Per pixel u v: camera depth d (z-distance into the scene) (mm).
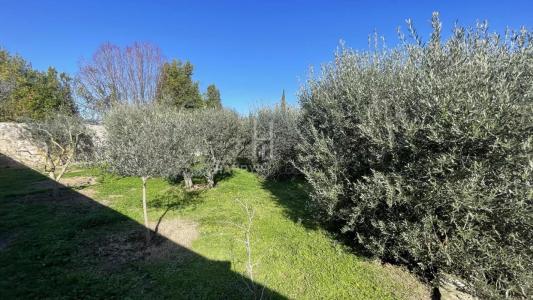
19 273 4477
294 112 11617
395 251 4613
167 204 8438
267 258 5148
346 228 5117
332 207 5254
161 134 5855
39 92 21797
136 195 9477
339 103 5469
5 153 14602
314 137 5766
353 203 5289
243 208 8047
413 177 4125
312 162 6023
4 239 5781
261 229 6488
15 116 19891
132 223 6809
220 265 4871
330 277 4559
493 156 3463
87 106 22078
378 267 4875
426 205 3947
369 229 5105
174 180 11438
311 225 6805
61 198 8984
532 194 3062
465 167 3539
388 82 4859
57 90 23094
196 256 5191
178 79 29188
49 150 12398
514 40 3822
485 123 3248
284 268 4809
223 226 6605
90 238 5906
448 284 4047
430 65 4012
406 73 4410
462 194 3436
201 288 4191
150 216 7324
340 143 5391
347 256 5258
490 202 3457
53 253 5172
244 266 4848
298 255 5281
